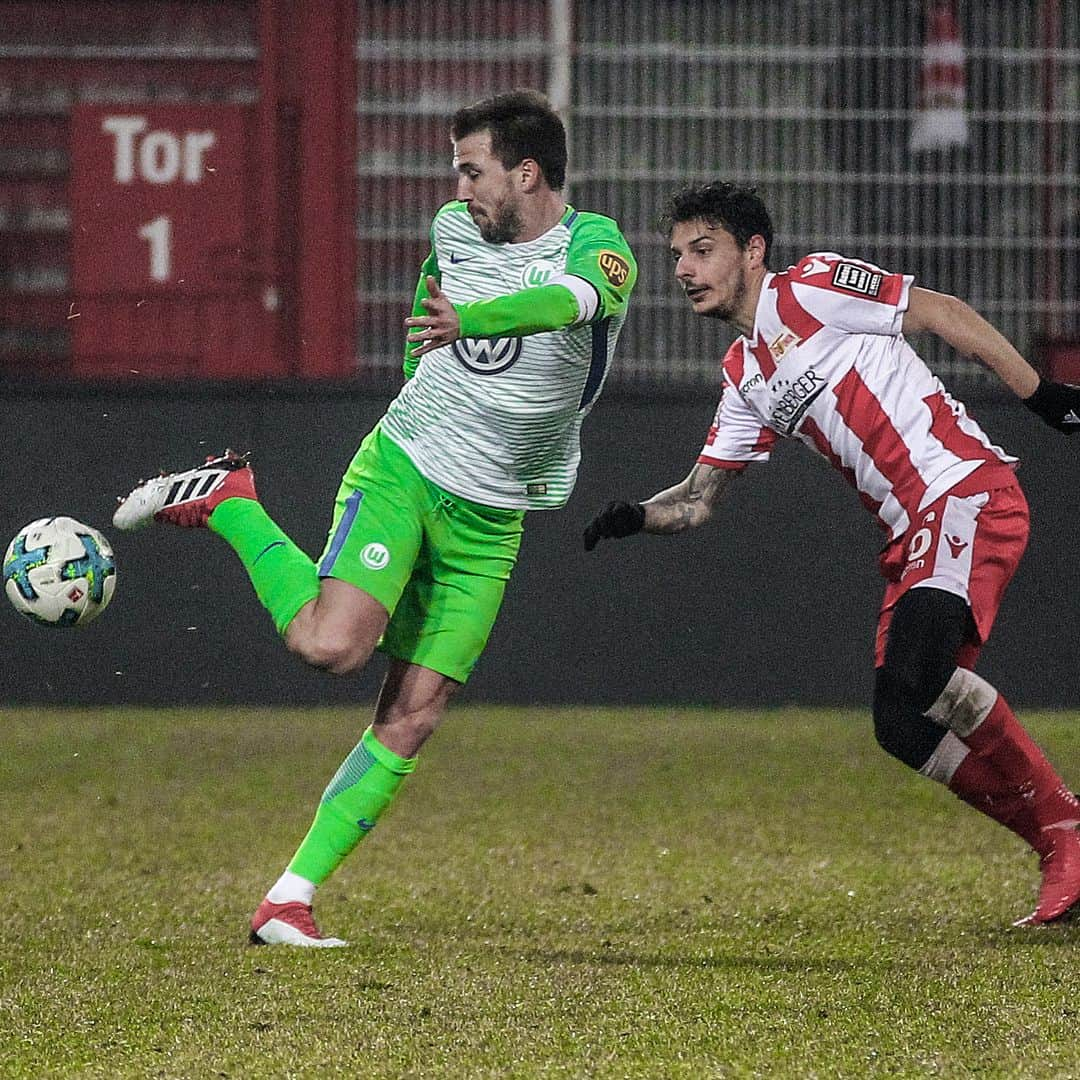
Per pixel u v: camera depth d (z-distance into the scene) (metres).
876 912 17.58
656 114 37.66
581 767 29.03
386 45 38.41
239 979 14.48
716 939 16.31
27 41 39.50
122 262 39.28
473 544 17.09
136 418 36.94
